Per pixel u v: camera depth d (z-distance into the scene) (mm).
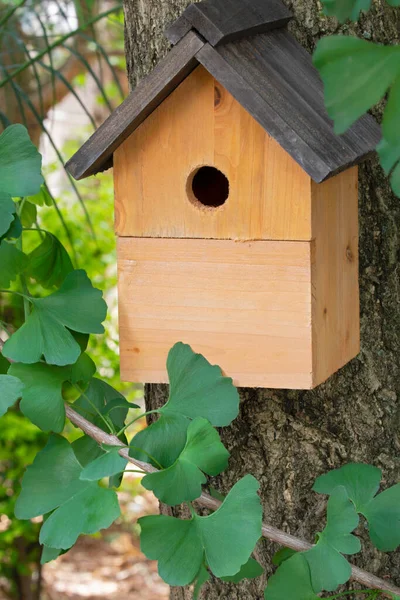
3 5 4934
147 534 1919
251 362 2117
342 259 2287
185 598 2674
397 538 2092
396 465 2449
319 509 2434
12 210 2098
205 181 2447
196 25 1955
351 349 2375
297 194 2021
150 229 2150
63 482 2115
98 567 6777
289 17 2285
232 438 2467
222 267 2109
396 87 1454
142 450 1992
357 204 2402
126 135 2111
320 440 2436
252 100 1941
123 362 2211
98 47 3365
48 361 2104
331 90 1469
